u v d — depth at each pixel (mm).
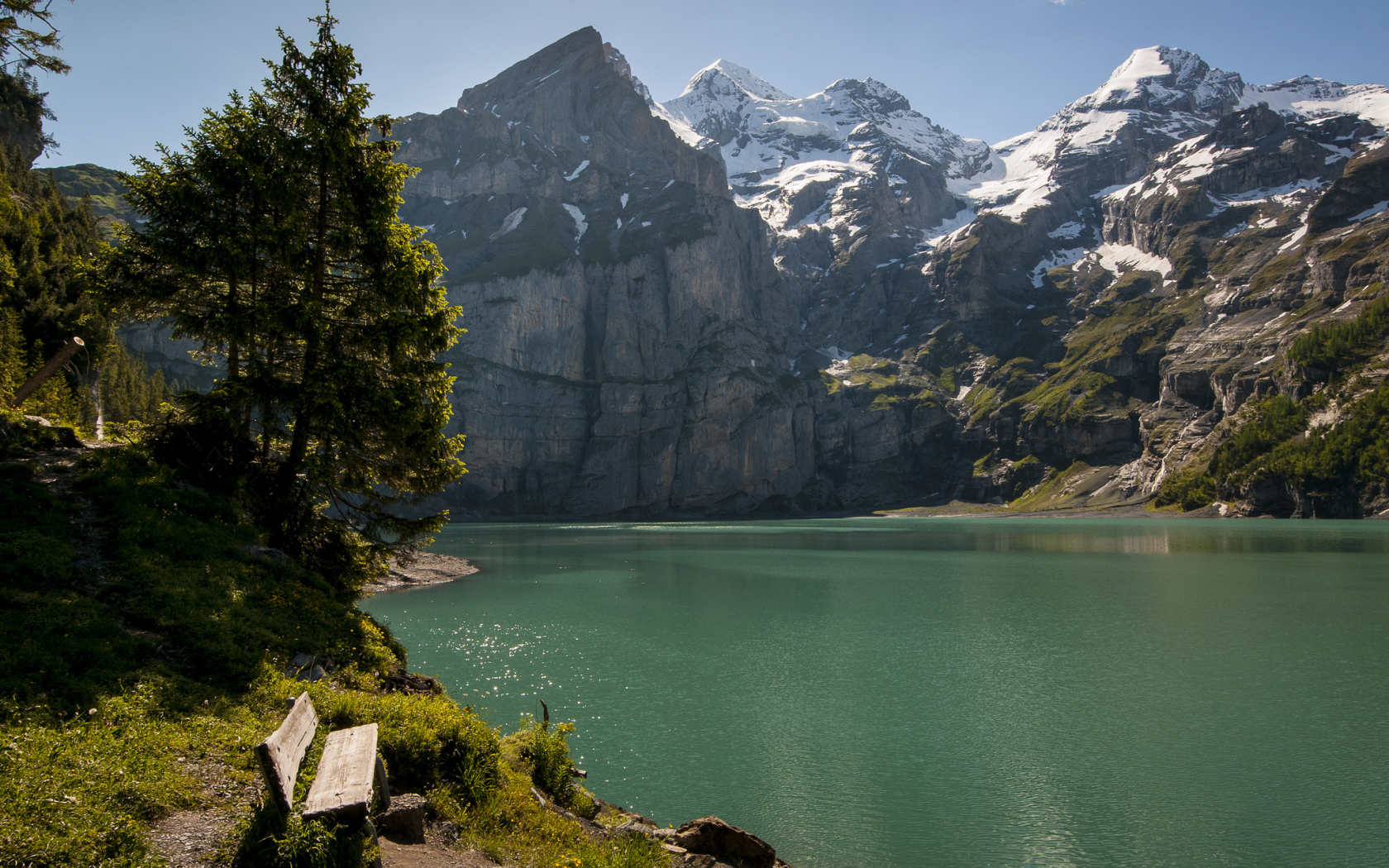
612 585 80438
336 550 28547
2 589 15844
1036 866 22859
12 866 8086
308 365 27453
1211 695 39281
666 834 17578
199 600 18484
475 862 11531
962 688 40469
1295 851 23688
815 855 23297
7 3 18703
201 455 27250
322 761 10469
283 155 27391
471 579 85750
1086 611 63875
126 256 26719
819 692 39688
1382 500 194875
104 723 12031
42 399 53062
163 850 9102
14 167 109812
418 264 28672
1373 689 40438
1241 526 181500
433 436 28438
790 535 170875
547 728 20578
